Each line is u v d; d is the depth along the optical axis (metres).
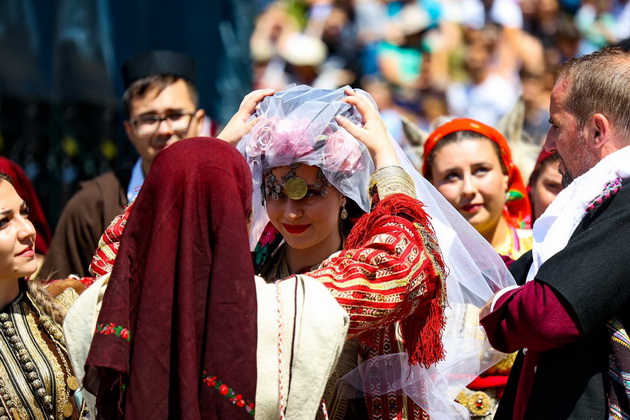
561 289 4.59
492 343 4.94
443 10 13.47
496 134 7.27
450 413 5.29
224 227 4.15
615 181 4.81
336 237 5.37
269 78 13.38
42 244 7.88
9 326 5.16
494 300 4.98
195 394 4.02
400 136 12.70
